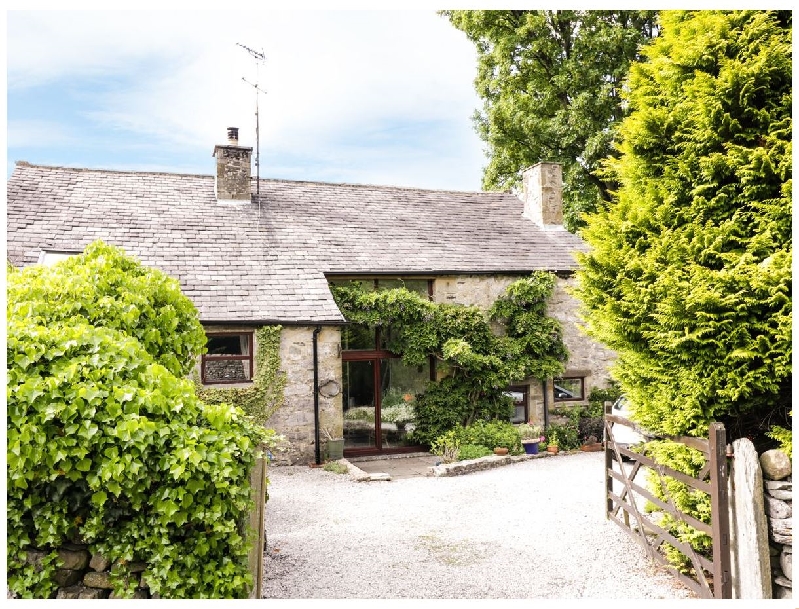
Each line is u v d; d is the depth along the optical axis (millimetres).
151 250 13461
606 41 18312
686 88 5871
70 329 4414
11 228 12844
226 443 4262
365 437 14430
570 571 6320
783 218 5309
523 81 21141
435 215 17578
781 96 5477
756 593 4734
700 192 5895
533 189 18547
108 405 4016
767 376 5176
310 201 16672
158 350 5730
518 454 13672
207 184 16172
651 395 6145
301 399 12828
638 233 6398
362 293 14164
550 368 15148
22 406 3861
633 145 6535
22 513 4023
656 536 6699
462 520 8406
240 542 4336
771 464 4918
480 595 5766
